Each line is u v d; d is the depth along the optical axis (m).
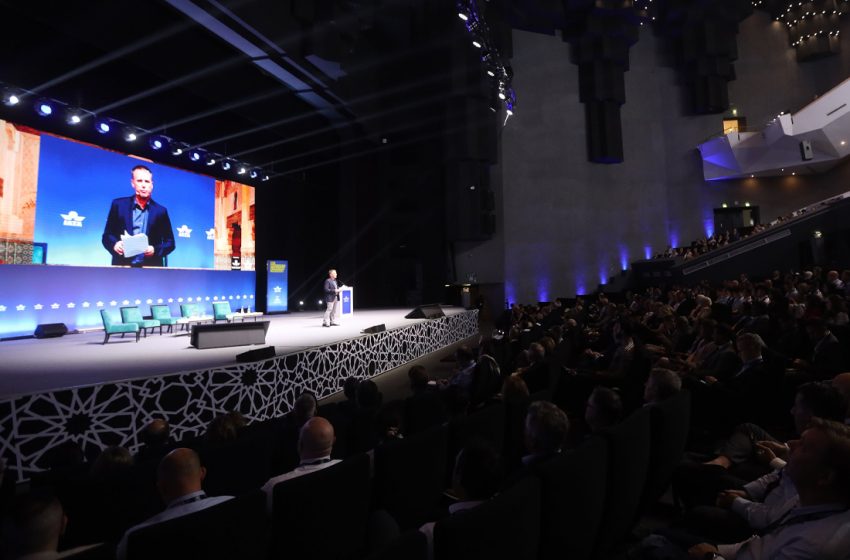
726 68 21.55
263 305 16.23
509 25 20.22
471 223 18.56
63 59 8.80
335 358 7.64
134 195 11.51
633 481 2.43
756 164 20.64
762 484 2.31
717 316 7.80
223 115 12.78
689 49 21.41
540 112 21.33
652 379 3.16
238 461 2.84
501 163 20.91
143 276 11.69
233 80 11.12
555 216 21.09
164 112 11.30
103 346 8.04
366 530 2.34
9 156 9.16
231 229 14.42
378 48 15.75
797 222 17.97
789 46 22.03
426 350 11.91
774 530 1.70
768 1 21.78
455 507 1.94
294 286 17.33
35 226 9.57
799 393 2.47
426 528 1.69
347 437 3.59
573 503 1.98
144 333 9.86
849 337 4.89
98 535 2.41
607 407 2.82
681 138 22.14
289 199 17.28
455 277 20.19
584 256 21.22
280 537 1.97
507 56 19.53
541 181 21.12
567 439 4.61
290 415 4.34
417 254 19.34
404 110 17.92
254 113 12.63
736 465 2.87
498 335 12.80
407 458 2.60
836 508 1.50
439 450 2.81
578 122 21.50
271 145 14.87
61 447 3.80
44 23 7.91
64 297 10.05
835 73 21.45
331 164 18.34
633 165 21.94
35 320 9.55
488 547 1.52
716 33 21.23
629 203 21.80
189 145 12.42
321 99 13.33
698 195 22.08
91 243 10.58
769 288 8.70
